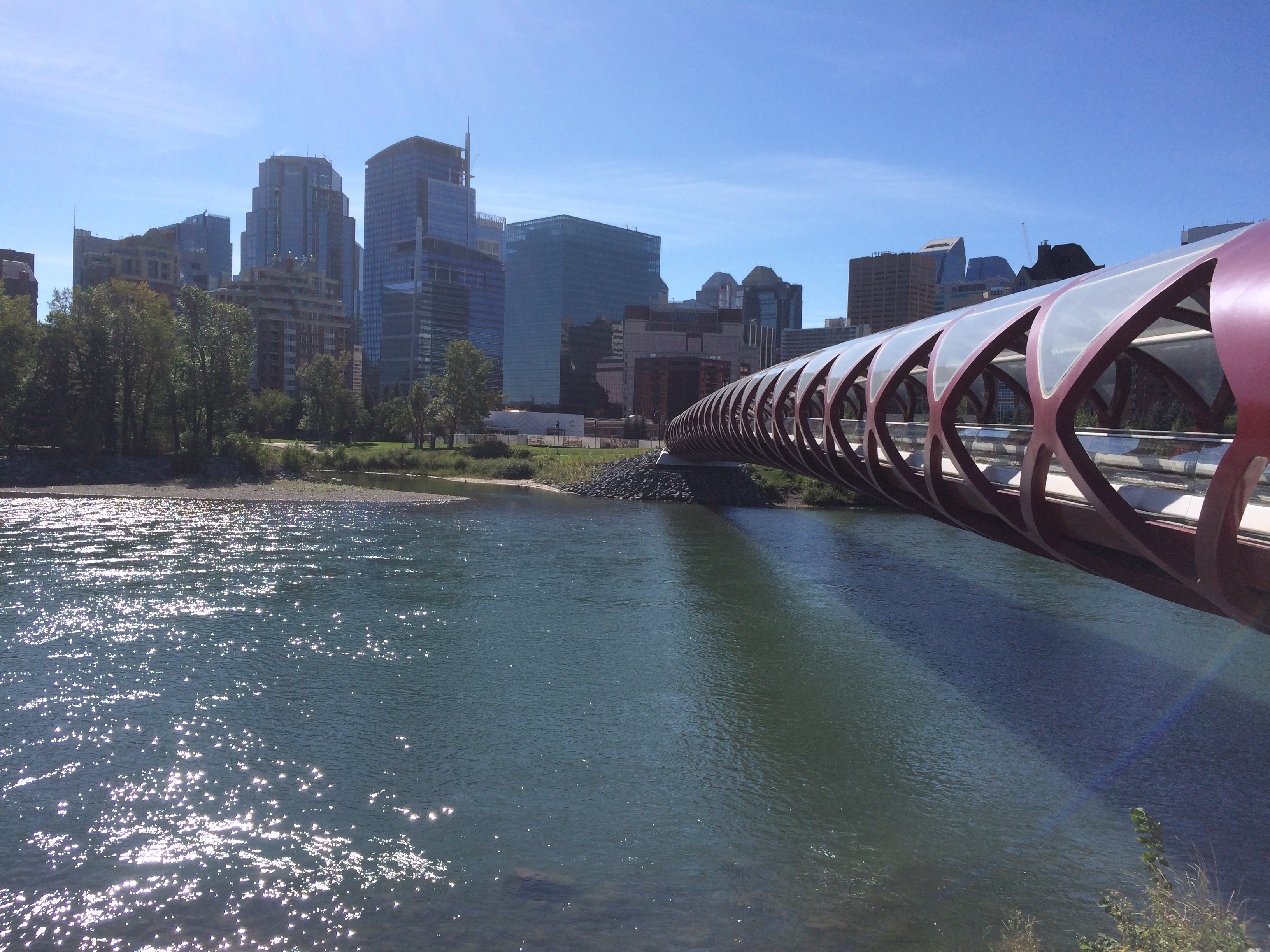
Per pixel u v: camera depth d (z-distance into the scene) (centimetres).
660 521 5688
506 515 5850
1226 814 1480
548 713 1923
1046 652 2483
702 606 3036
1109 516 1053
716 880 1241
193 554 3828
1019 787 1580
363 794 1497
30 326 7312
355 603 2919
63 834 1331
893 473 2042
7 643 2320
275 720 1830
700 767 1648
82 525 4662
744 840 1366
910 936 1101
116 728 1755
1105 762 1695
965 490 1537
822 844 1354
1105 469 1221
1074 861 1311
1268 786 1595
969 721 1919
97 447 7175
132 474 7244
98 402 7469
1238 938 981
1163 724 1905
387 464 10156
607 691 2080
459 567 3666
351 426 13812
